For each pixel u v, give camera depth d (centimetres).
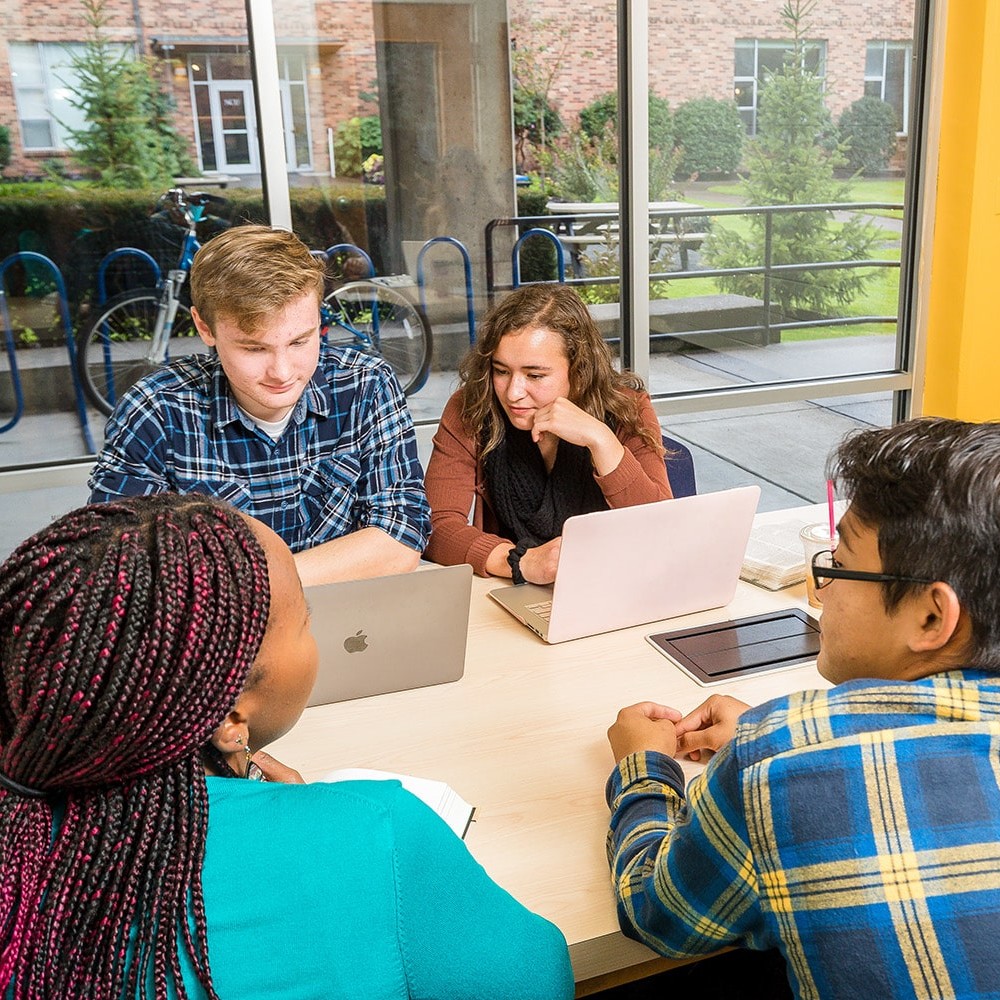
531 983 83
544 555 181
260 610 75
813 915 77
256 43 352
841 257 418
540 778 125
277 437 191
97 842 71
